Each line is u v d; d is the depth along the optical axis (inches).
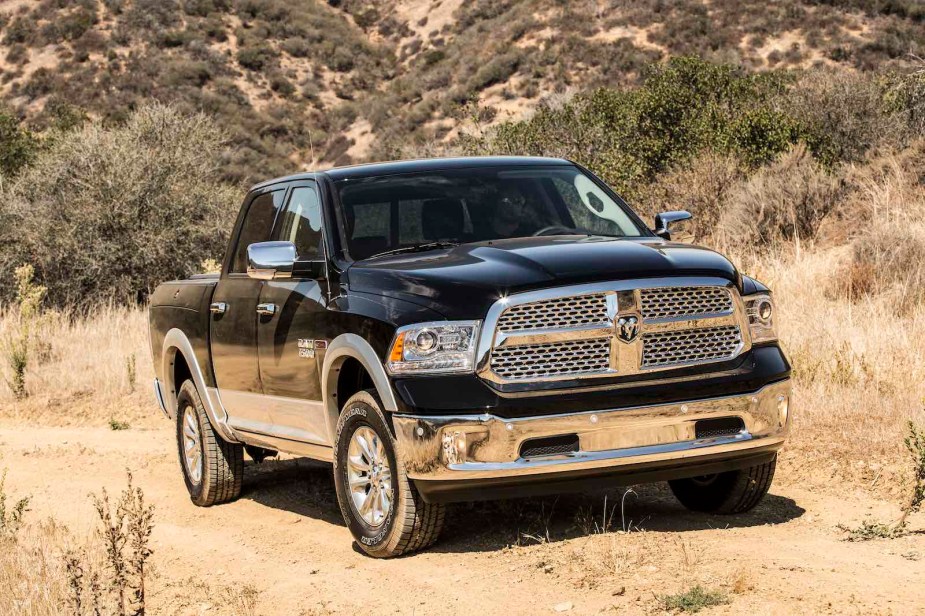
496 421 197.8
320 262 239.3
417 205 248.7
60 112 1943.9
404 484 207.5
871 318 418.0
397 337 205.5
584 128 887.1
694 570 189.3
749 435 212.7
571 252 213.9
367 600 194.1
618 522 235.1
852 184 650.2
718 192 689.6
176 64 2682.1
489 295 202.2
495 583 193.8
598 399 201.0
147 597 215.0
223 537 262.8
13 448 417.4
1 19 2883.9
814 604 166.9
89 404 508.7
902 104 791.1
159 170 907.4
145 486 336.8
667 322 206.7
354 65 2952.8
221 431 289.7
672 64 905.5
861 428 299.3
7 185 959.6
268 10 3110.2
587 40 2412.6
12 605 206.5
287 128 2529.5
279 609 197.6
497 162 267.9
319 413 238.2
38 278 890.1
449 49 2805.1
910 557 194.1
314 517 276.4
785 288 494.3
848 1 2281.0
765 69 2122.3
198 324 295.6
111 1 2913.4
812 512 236.8
